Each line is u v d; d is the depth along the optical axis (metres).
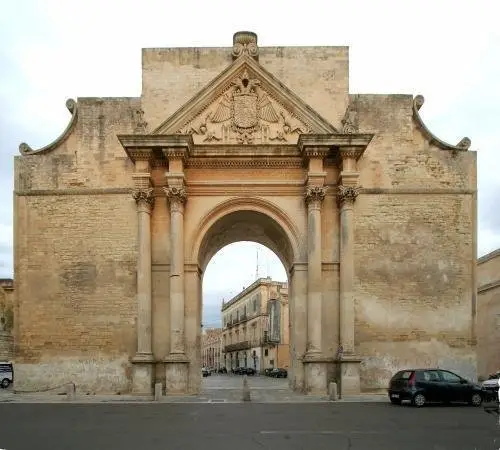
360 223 28.33
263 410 20.56
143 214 27.11
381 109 29.23
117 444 13.36
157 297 27.39
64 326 27.84
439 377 22.59
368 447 12.88
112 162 28.77
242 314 94.50
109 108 29.22
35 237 28.45
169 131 27.62
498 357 42.28
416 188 28.61
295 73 29.31
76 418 18.36
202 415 18.98
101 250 28.22
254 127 28.08
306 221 27.67
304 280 27.34
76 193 28.59
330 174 28.08
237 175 27.97
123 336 27.62
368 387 27.27
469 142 29.02
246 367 82.25
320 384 25.88
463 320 27.88
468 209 28.61
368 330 27.64
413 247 28.25
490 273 44.28
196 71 29.30
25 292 28.14
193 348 26.91
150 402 23.62
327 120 28.92
